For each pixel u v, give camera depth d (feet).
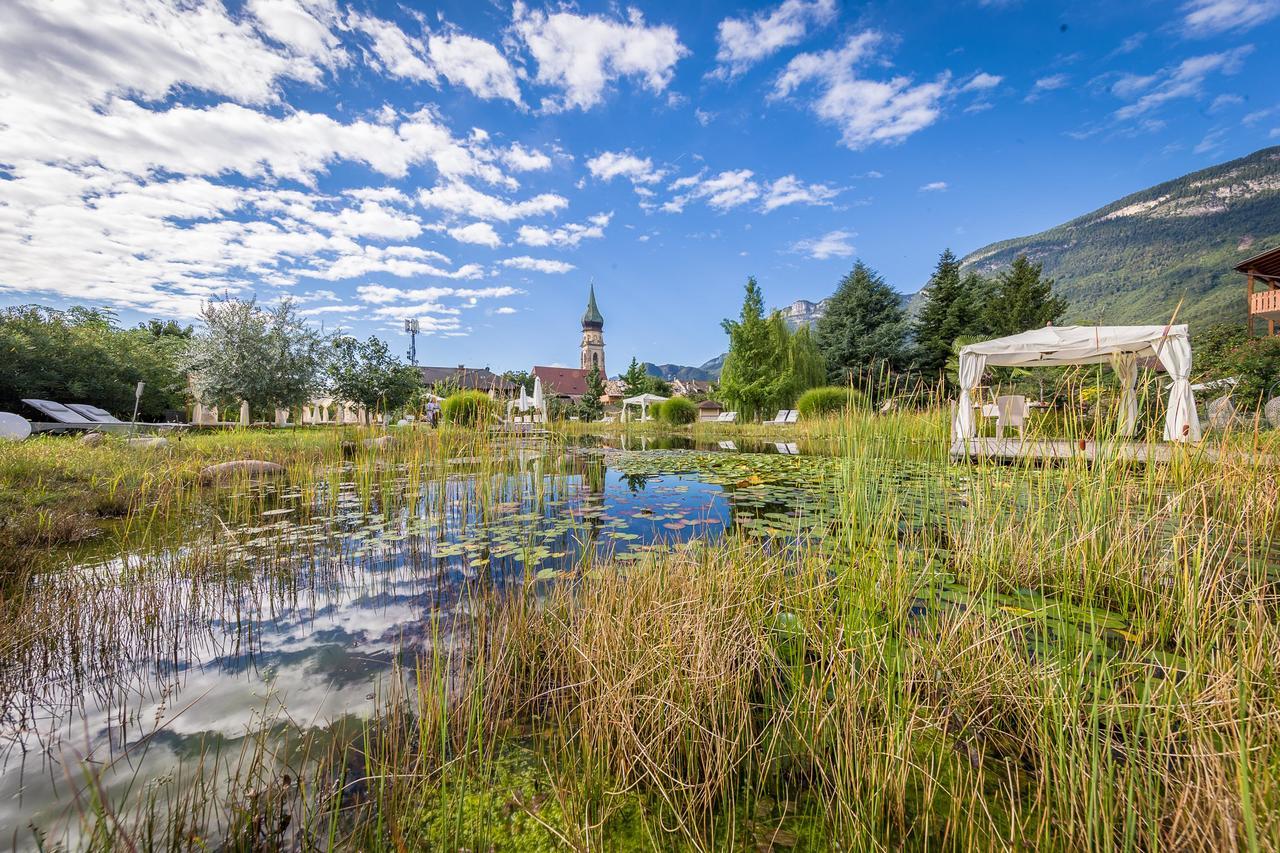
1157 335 18.86
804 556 8.09
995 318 83.46
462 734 4.74
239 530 12.44
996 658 5.11
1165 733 3.83
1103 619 6.31
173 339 71.41
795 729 4.63
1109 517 8.11
